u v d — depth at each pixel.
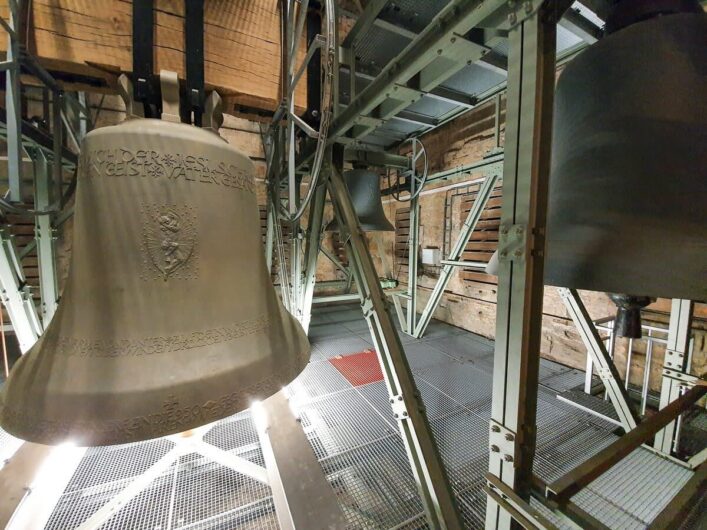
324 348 2.98
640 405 2.01
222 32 1.00
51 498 1.03
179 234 0.59
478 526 1.19
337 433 1.69
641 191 0.48
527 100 0.59
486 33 0.78
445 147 3.57
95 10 0.86
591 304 2.39
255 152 3.96
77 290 0.58
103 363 0.53
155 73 0.81
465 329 3.55
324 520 0.94
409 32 1.52
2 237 1.78
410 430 1.04
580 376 2.38
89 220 0.57
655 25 0.52
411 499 1.28
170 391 0.53
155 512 1.19
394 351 1.10
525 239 0.60
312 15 1.28
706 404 1.78
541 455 1.54
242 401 0.57
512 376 0.65
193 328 0.59
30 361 0.58
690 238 0.43
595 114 0.56
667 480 1.38
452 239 3.59
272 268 4.11
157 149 0.57
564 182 0.61
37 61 0.82
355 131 1.37
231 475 1.38
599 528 0.53
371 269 1.22
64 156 1.96
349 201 1.32
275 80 1.11
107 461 1.46
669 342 1.52
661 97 0.49
